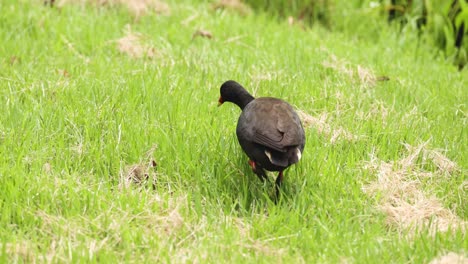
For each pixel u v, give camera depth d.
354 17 29.05
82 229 13.80
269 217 14.64
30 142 16.56
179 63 22.22
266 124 14.38
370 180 16.62
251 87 20.50
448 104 21.20
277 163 13.98
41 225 13.93
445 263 13.06
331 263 13.24
